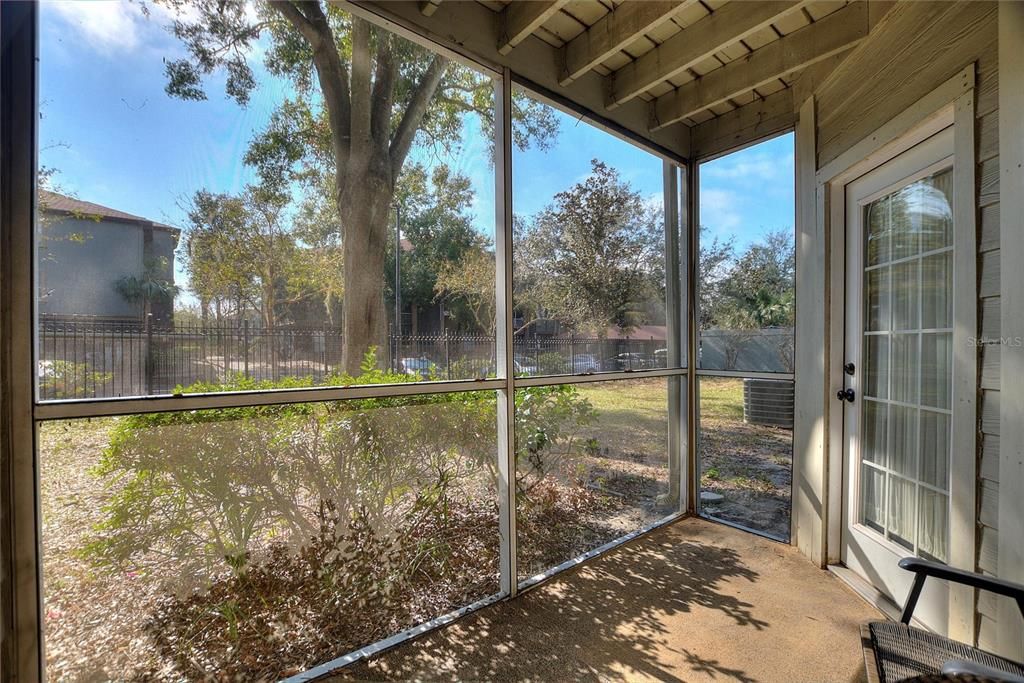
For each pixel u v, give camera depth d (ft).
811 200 7.68
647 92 8.80
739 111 8.98
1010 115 4.08
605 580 7.09
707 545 8.31
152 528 4.24
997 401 4.30
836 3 6.35
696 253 9.76
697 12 6.68
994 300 4.32
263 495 4.82
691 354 9.75
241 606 4.67
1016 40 4.01
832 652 5.39
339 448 5.32
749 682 4.94
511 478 6.75
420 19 5.81
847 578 6.92
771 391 8.55
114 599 4.07
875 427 6.68
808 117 7.70
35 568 3.76
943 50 4.93
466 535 6.37
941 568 3.68
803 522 7.89
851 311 7.14
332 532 5.25
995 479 4.31
